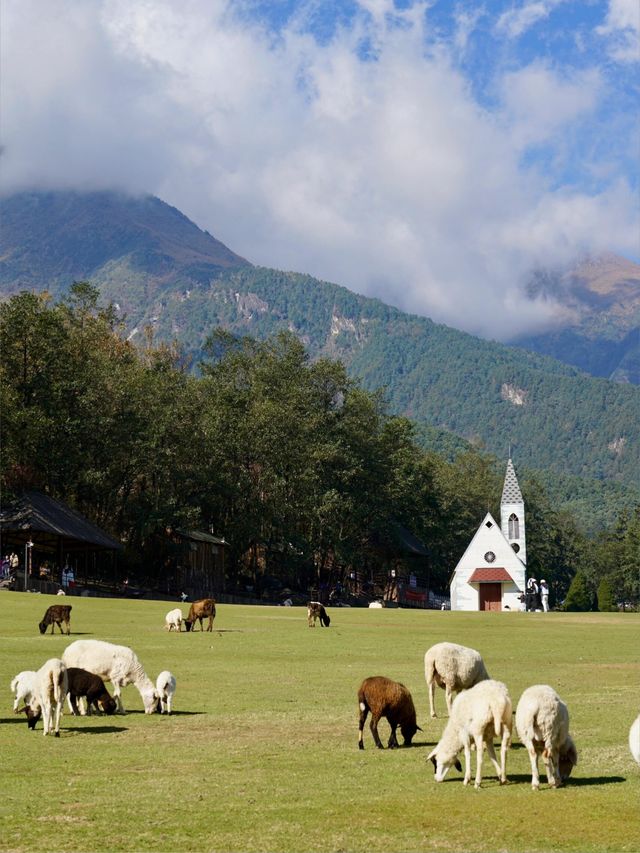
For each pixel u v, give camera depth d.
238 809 16.47
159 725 23.84
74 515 91.94
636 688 30.31
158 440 100.50
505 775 18.28
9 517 83.44
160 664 35.41
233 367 127.25
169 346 145.88
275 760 20.09
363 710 21.42
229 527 115.94
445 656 24.22
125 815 16.16
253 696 28.39
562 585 197.25
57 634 44.44
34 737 22.38
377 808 16.45
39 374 96.25
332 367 125.44
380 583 139.00
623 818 15.79
